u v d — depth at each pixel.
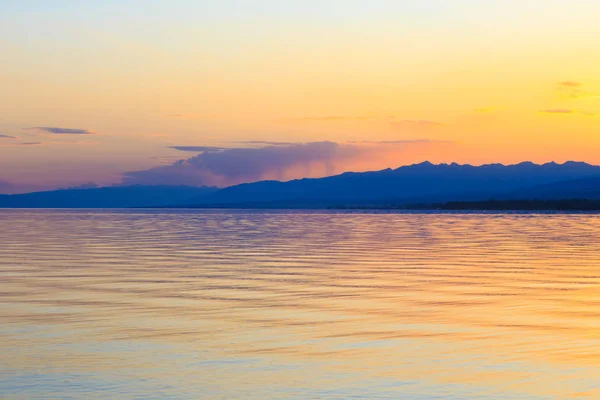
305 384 13.20
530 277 30.97
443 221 137.62
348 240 62.75
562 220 148.62
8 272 32.44
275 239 64.38
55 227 96.12
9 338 17.11
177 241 60.38
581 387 13.03
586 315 20.59
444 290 26.27
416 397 12.42
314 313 20.88
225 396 12.46
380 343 16.69
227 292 25.55
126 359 15.03
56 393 12.56
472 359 15.10
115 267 35.12
